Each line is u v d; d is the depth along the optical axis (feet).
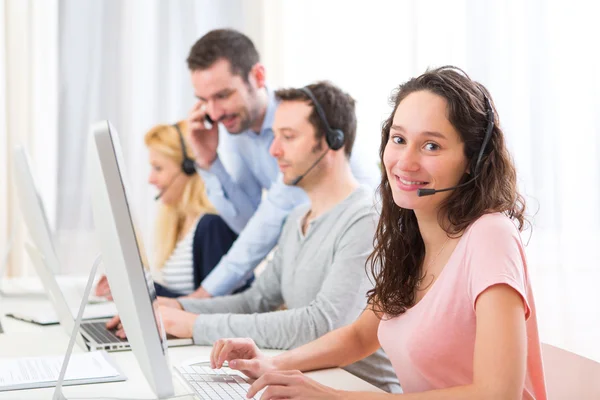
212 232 7.76
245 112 7.47
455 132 3.73
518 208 3.92
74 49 9.52
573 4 6.99
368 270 5.24
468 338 3.63
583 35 6.93
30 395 3.73
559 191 6.95
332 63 10.35
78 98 9.53
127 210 3.01
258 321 5.10
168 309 5.29
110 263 3.22
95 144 2.98
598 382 3.95
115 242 3.07
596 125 6.81
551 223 6.96
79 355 4.50
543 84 7.14
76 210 9.45
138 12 9.63
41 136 9.77
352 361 4.56
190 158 7.70
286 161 5.82
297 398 3.34
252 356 4.36
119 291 3.25
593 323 6.71
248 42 7.45
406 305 4.06
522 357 3.26
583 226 6.89
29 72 9.70
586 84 6.89
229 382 4.00
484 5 7.74
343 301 5.16
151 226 9.30
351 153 5.96
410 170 3.77
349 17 10.20
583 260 6.88
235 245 7.08
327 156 5.74
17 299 7.15
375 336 4.57
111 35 9.59
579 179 6.91
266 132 7.55
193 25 9.68
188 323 5.13
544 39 7.16
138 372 4.25
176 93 9.67
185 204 7.78
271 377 3.45
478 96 3.76
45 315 6.11
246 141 7.61
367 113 10.05
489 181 3.77
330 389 3.41
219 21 9.82
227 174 7.70
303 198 6.88
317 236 5.64
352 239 5.32
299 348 4.51
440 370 3.74
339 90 5.84
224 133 7.64
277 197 6.91
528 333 3.66
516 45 7.50
